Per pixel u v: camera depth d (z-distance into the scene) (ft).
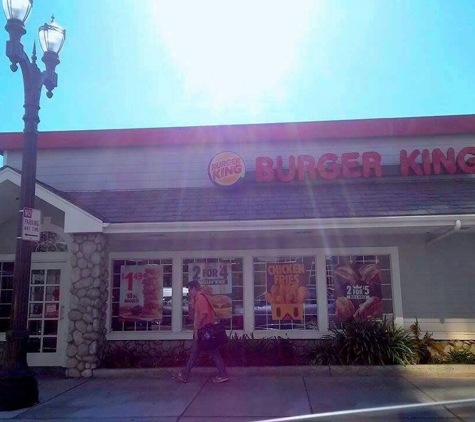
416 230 36.55
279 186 42.42
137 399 27.66
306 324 38.40
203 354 34.55
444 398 26.43
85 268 34.65
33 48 28.91
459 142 43.70
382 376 32.30
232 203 38.45
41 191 34.71
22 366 26.73
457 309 37.91
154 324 39.27
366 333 34.06
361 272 38.75
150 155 44.83
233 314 38.93
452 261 38.45
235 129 44.42
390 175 42.24
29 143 28.12
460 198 37.11
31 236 27.43
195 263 39.78
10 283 40.68
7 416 24.81
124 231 34.76
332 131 43.73
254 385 30.32
